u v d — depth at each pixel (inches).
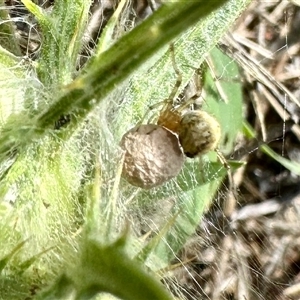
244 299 3.8
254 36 4.1
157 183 2.4
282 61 4.2
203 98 3.5
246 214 4.0
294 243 4.0
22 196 2.2
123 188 2.5
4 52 2.5
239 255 3.9
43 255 2.1
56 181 2.2
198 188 3.0
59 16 2.3
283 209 4.1
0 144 2.1
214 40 2.6
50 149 2.2
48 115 2.0
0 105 2.3
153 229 2.9
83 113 1.9
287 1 4.1
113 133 2.6
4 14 2.9
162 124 2.5
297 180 4.1
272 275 4.0
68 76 2.4
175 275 3.4
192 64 2.7
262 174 4.1
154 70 2.6
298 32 4.2
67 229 2.2
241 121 3.7
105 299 2.0
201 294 3.7
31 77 2.4
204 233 3.7
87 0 2.3
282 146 4.1
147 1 3.6
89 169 2.4
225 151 3.6
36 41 3.3
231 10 2.6
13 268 2.0
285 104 4.0
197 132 2.5
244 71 4.0
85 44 3.2
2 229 2.1
